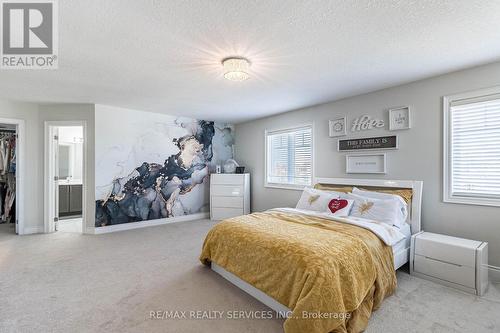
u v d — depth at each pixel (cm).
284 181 504
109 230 451
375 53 239
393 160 339
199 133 568
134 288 243
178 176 537
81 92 363
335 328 165
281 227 254
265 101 410
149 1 162
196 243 386
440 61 258
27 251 345
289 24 190
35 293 231
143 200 490
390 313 204
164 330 182
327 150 418
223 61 253
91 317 196
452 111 291
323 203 343
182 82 319
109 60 252
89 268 289
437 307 213
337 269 181
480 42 218
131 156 474
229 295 232
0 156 502
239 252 238
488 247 264
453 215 289
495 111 264
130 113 472
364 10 173
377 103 354
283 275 194
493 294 234
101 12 174
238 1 163
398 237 264
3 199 521
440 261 254
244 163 598
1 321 189
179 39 212
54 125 441
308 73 289
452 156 291
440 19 184
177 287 246
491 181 268
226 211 550
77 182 611
